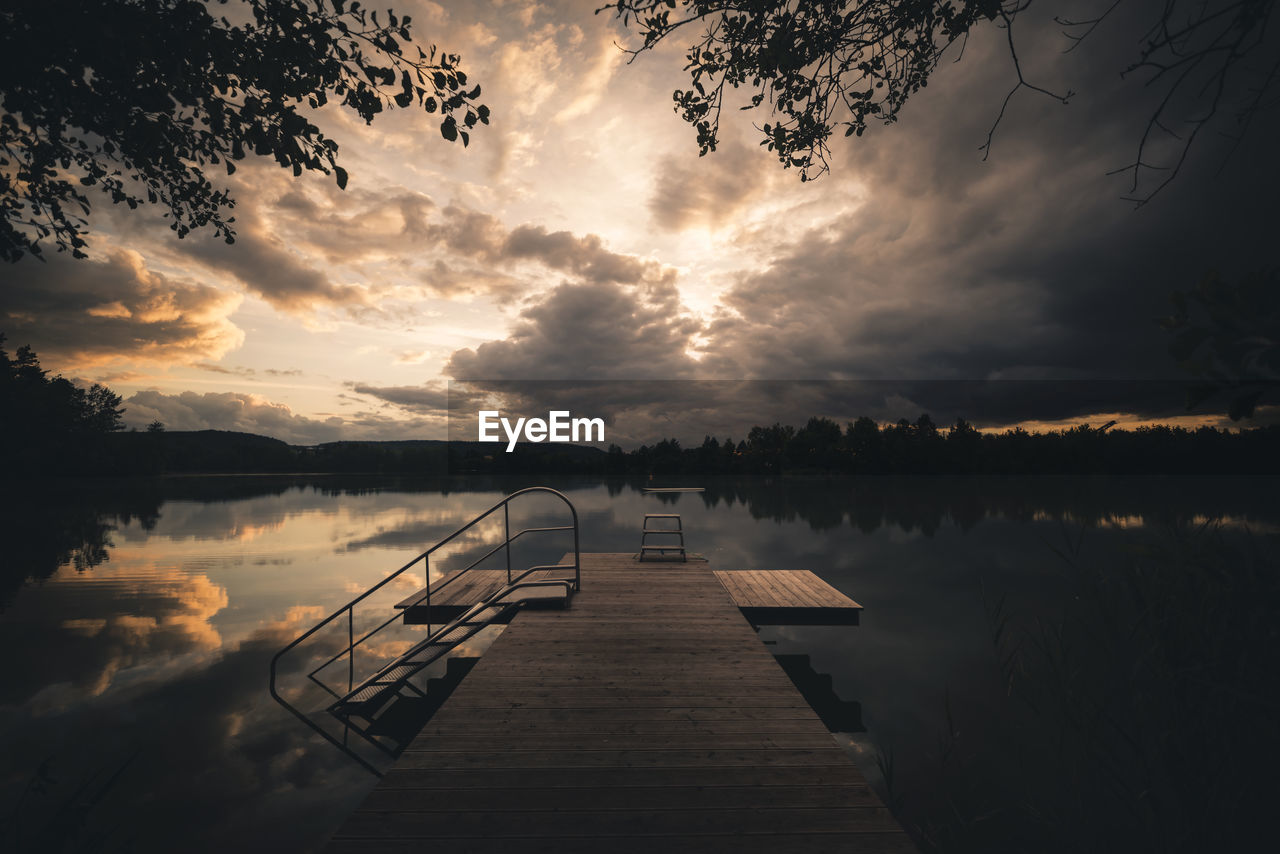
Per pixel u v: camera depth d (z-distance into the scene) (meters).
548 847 2.35
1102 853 2.41
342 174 3.72
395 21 3.36
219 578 14.86
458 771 2.86
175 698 7.06
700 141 4.16
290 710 6.66
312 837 4.43
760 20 3.56
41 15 3.04
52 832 4.12
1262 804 2.05
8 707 6.77
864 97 3.87
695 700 3.66
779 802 2.63
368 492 50.94
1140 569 2.31
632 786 2.74
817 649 8.91
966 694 7.00
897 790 4.44
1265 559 1.58
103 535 23.20
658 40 3.59
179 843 4.35
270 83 3.24
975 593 12.27
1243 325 1.15
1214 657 1.98
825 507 33.28
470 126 3.60
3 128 3.95
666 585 6.81
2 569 16.12
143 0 3.18
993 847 3.23
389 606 11.94
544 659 4.38
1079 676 2.64
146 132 3.76
